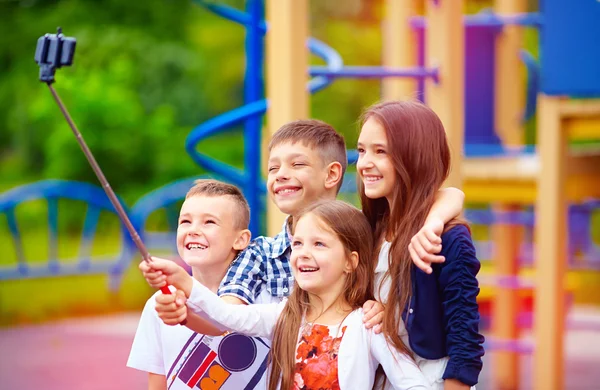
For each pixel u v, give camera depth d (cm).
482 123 983
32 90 2177
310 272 382
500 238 1003
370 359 375
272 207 586
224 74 2188
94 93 1962
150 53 2102
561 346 773
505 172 855
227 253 416
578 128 792
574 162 806
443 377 358
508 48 1016
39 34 2166
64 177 1973
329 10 2162
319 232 383
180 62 2119
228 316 375
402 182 381
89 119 1962
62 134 1947
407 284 369
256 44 749
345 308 386
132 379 994
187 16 2180
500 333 983
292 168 420
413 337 368
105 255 1817
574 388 964
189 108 2144
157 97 2122
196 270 424
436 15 656
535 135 2130
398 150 379
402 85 936
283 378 377
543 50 729
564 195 765
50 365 1061
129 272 1558
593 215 1914
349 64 2161
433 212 374
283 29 596
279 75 600
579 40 715
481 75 981
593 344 1218
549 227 763
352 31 2175
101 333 1260
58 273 1344
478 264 365
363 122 395
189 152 748
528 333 1269
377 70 662
